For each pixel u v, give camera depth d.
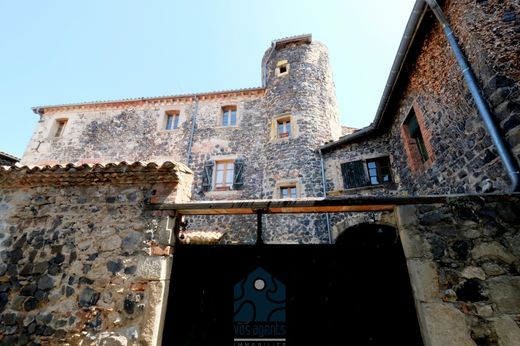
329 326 2.56
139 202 3.00
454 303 2.30
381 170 7.35
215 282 2.83
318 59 10.94
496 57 3.01
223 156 9.55
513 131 2.74
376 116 6.76
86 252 2.87
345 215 7.10
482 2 3.30
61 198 3.17
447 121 4.18
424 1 3.93
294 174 8.45
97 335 2.51
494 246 2.42
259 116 10.25
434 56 4.40
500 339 2.14
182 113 10.69
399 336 2.46
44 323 2.63
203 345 2.59
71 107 11.21
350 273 2.74
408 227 2.61
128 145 10.17
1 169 3.28
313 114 9.49
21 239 3.04
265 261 2.86
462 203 2.59
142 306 2.56
